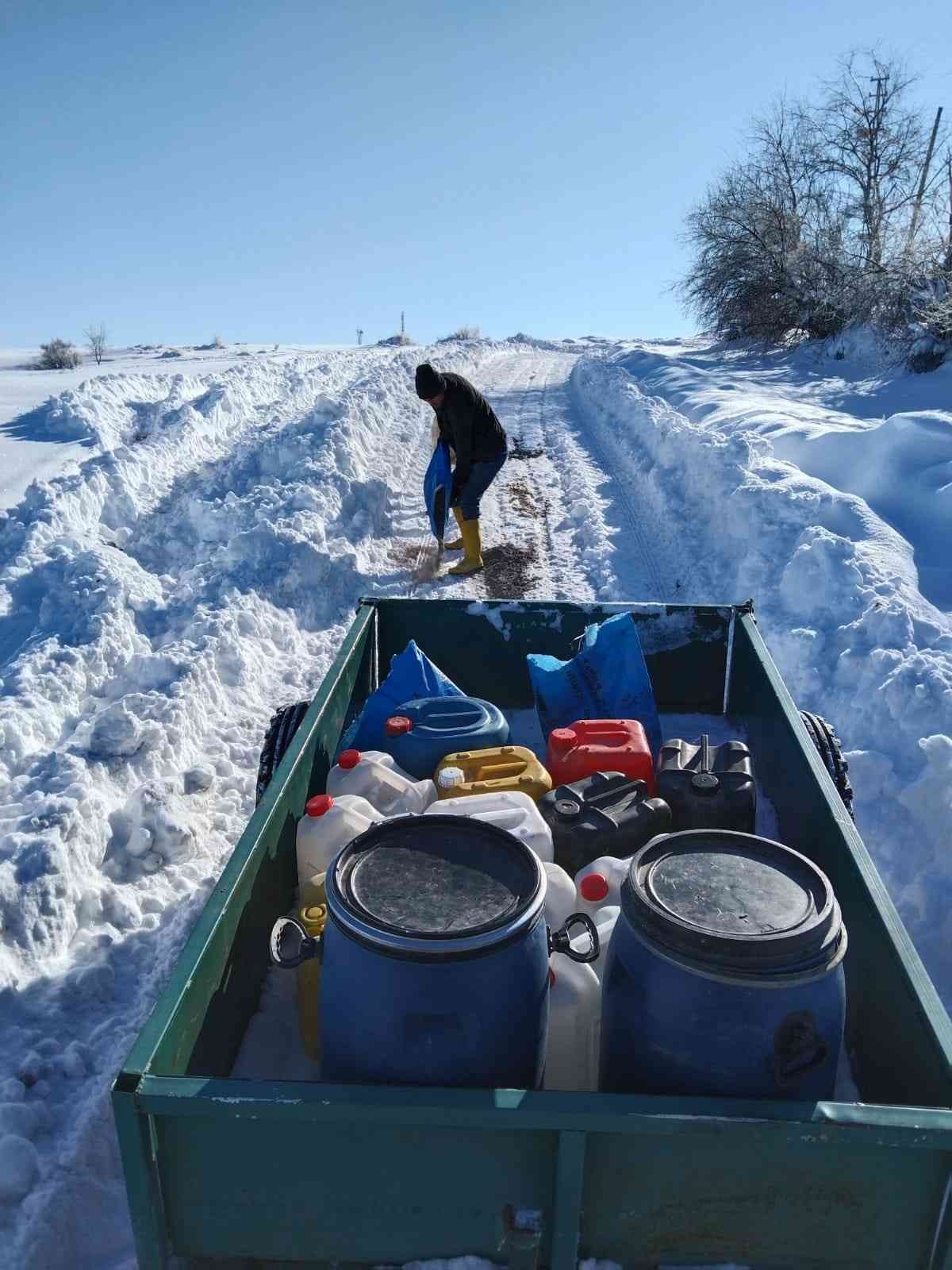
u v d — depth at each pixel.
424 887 2.23
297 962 2.40
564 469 13.23
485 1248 1.98
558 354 37.69
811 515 8.56
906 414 10.20
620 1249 1.96
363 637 4.46
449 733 3.71
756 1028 2.05
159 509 11.22
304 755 3.29
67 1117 3.26
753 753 4.15
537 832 3.07
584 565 9.25
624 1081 2.23
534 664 4.27
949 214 18.17
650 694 4.11
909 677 5.59
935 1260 1.88
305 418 12.86
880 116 21.61
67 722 6.10
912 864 4.60
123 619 7.26
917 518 8.82
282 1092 1.83
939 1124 1.78
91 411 15.08
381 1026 2.09
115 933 4.25
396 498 11.72
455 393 8.28
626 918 2.25
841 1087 2.58
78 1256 2.88
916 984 2.13
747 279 23.39
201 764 5.60
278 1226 1.97
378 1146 1.88
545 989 2.24
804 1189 1.87
